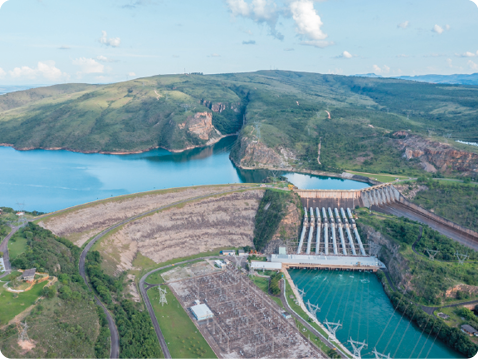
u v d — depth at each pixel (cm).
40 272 16400
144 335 16075
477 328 16912
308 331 17338
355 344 16700
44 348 12775
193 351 15825
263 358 15438
